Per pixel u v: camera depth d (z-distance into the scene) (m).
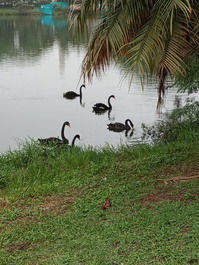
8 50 38.06
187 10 6.64
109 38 7.10
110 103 20.00
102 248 5.75
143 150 10.59
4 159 11.08
